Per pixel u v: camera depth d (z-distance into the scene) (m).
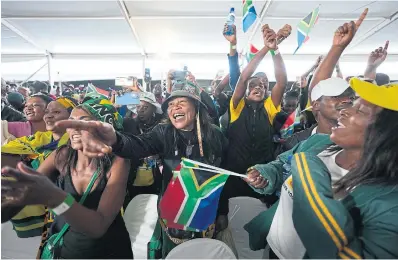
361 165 0.72
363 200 0.69
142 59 4.64
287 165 1.03
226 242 1.24
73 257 0.95
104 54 4.69
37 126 1.58
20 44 4.07
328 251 0.67
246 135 1.46
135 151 1.01
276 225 0.91
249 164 1.44
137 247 1.21
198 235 1.16
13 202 0.68
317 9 1.39
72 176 0.97
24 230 1.23
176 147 1.18
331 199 0.68
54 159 1.01
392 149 0.68
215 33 3.77
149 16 3.20
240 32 3.44
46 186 0.71
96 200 0.93
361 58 4.11
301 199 0.72
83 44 4.23
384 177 0.68
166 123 1.24
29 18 3.13
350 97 0.96
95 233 0.82
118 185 0.93
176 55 4.65
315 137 0.98
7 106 2.14
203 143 1.20
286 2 2.77
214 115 1.48
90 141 0.85
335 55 1.09
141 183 1.41
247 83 1.52
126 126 1.80
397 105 0.68
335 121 0.97
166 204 1.12
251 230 1.12
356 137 0.75
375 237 0.64
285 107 2.10
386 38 3.46
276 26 3.33
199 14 3.15
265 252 1.14
